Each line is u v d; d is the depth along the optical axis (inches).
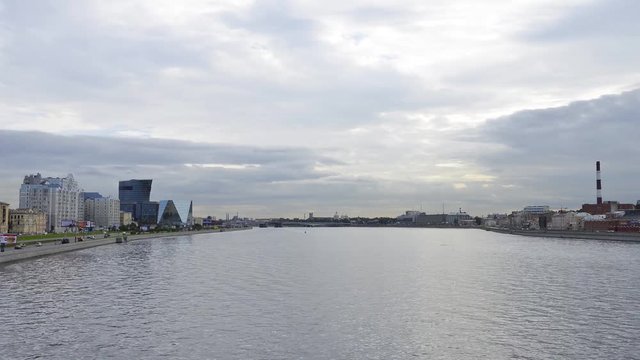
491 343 2090.3
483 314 2628.0
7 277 4084.6
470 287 3555.6
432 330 2293.3
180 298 3061.0
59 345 2034.9
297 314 2608.3
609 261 5713.6
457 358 1907.0
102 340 2107.5
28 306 2812.5
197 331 2252.7
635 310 2726.4
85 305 2837.1
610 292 3336.6
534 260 5895.7
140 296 3134.8
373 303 2913.4
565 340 2133.4
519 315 2603.3
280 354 1942.7
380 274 4355.3
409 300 3014.3
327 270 4677.7
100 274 4311.0
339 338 2158.0
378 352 1972.2
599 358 1899.6
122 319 2481.5
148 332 2234.3
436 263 5497.1
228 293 3248.0
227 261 5659.5
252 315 2578.7
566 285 3671.3
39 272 4443.9
